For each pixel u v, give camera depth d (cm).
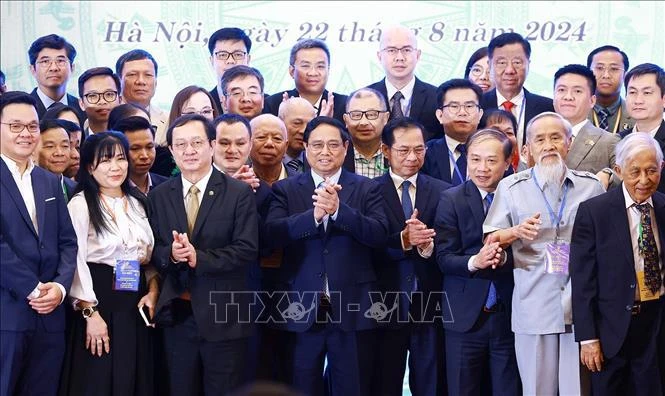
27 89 849
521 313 621
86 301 603
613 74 761
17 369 591
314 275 634
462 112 702
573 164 680
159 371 632
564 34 845
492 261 612
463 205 643
